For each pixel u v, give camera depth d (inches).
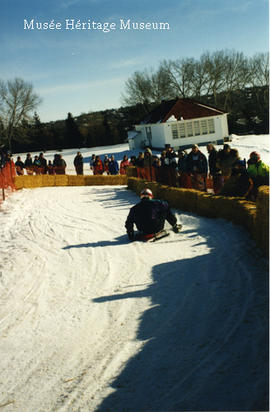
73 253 278.5
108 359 131.7
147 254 250.8
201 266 206.8
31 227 390.6
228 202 303.3
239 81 2452.0
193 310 154.8
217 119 1541.6
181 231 302.5
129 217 292.8
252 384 97.9
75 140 3004.4
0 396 123.3
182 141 1525.6
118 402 106.7
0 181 636.1
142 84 2487.7
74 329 160.4
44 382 126.4
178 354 124.1
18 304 198.1
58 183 856.9
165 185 479.5
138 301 176.2
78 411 107.1
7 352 150.7
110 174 872.3
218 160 409.1
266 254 194.7
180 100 1533.0
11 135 2603.3
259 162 301.1
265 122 2434.8
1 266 264.7
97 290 200.4
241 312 142.6
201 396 99.0
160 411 97.5
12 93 2420.0
